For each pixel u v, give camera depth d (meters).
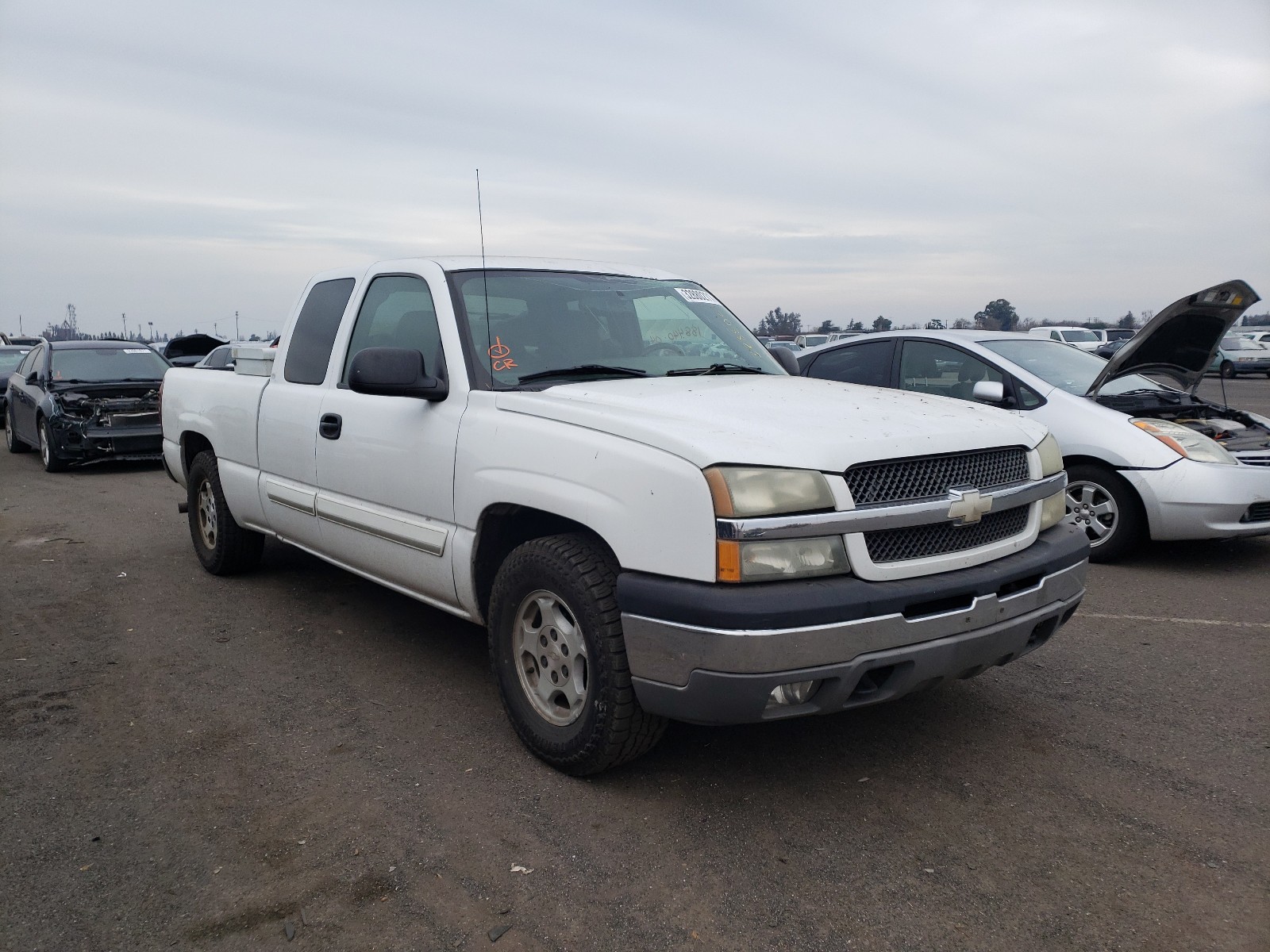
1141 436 6.20
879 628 2.80
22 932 2.48
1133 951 2.39
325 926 2.51
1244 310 6.23
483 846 2.89
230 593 5.78
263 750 3.58
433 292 4.09
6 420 14.91
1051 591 3.28
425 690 4.19
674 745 3.61
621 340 4.18
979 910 2.56
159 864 2.80
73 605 5.55
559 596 3.26
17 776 3.37
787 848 2.87
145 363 13.17
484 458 3.52
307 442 4.68
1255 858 2.80
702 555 2.78
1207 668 4.41
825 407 3.34
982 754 3.52
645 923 2.51
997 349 7.01
